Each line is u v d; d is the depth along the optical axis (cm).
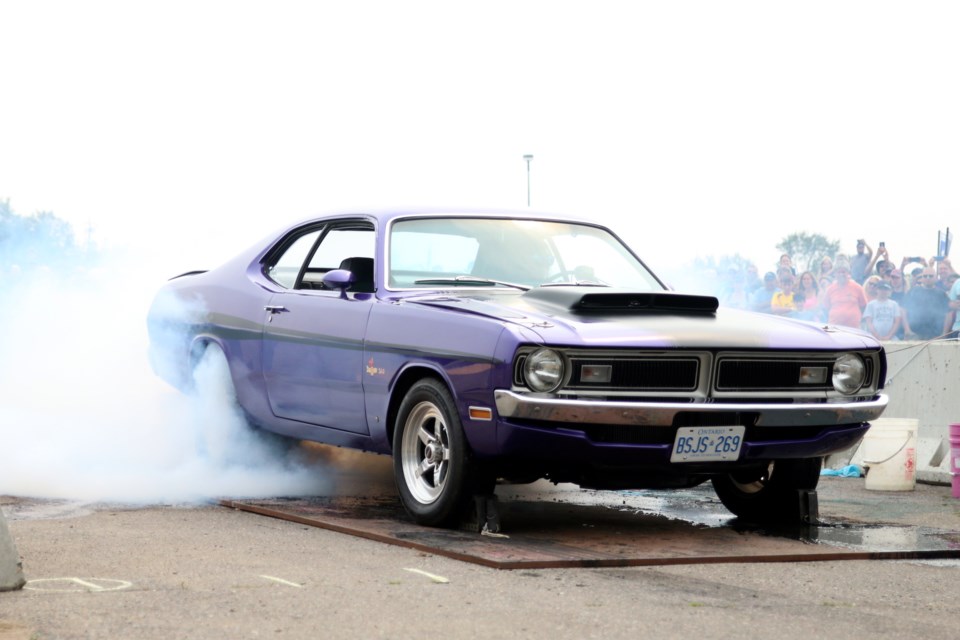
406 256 605
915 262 1248
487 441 507
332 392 600
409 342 546
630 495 688
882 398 562
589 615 373
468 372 512
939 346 855
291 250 677
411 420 552
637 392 504
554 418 494
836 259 1246
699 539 532
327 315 607
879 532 566
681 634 353
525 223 648
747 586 433
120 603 374
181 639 333
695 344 509
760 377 527
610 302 543
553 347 496
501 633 348
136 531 515
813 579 452
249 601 381
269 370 648
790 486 590
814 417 532
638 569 459
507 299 565
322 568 439
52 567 432
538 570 447
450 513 529
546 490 702
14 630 336
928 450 820
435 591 402
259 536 511
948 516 633
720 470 530
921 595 429
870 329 1189
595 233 667
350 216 645
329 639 337
